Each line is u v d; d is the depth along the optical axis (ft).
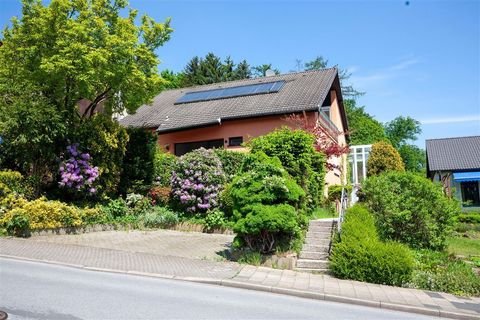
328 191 66.95
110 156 53.42
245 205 37.83
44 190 49.65
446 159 103.14
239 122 71.87
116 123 54.70
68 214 44.27
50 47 49.85
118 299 23.73
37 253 34.53
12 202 43.04
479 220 71.77
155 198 56.08
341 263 34.94
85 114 56.85
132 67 52.13
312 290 29.96
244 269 34.71
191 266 34.35
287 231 37.91
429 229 45.03
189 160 52.95
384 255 34.42
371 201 47.34
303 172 48.96
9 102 46.65
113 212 50.24
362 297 29.27
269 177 38.42
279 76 88.58
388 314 26.40
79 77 46.85
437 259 39.86
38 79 50.11
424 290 33.17
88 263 32.76
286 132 51.08
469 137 110.32
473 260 41.55
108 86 54.80
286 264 36.60
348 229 37.65
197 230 50.16
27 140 44.16
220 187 51.65
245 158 42.75
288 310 24.91
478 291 33.14
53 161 48.85
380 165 89.40
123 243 41.45
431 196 45.91
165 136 77.92
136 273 31.09
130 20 54.75
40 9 48.91
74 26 47.91
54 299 22.75
